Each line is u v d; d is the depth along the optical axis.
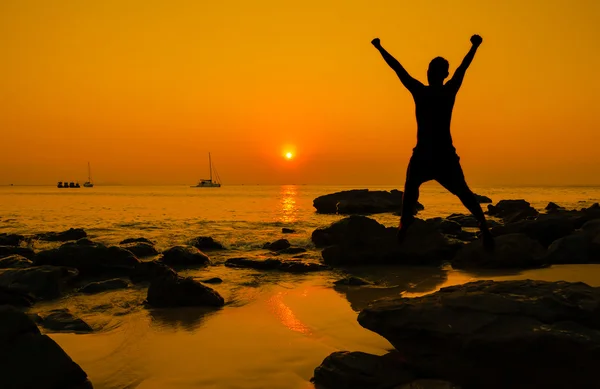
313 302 9.77
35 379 5.22
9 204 58.34
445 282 11.88
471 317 5.80
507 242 14.08
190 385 5.76
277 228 27.27
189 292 9.74
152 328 8.10
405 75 5.04
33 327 5.59
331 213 42.34
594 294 5.79
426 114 4.95
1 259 13.63
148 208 49.59
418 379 5.66
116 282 11.66
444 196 79.62
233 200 72.62
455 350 5.67
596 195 87.62
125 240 19.45
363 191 44.97
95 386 5.75
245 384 5.77
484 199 56.03
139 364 6.43
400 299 6.68
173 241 20.84
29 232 25.25
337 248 14.83
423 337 5.89
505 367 5.45
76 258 13.24
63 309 9.12
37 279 10.75
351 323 8.20
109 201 68.25
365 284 11.62
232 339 7.44
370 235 15.04
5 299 9.74
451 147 4.91
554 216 18.16
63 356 5.50
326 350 6.89
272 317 8.69
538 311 5.68
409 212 5.02
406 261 14.73
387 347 6.96
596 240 14.22
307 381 5.86
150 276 12.29
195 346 7.13
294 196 93.56
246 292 10.86
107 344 7.29
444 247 15.22
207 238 18.75
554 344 5.21
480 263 13.89
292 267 13.70
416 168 4.95
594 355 5.08
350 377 5.62
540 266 13.66
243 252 17.83
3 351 5.25
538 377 5.36
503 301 5.89
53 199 76.00
